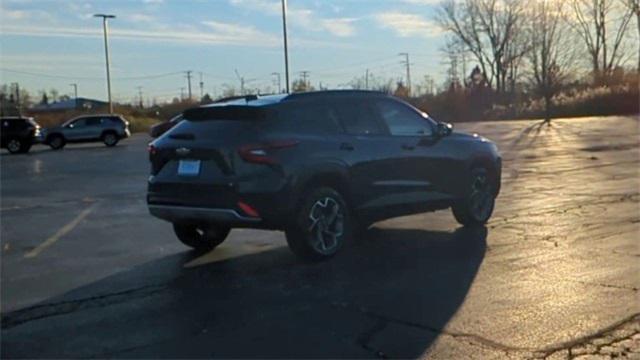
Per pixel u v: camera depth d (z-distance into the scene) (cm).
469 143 1084
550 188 1526
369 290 752
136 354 583
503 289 738
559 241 962
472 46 7962
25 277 851
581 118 5344
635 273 785
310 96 907
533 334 604
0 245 1064
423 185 1004
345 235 910
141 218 1302
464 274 805
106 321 670
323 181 889
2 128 3931
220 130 860
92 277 841
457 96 6575
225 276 828
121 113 7019
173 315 683
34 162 3075
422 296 723
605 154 2375
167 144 888
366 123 950
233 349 589
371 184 934
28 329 652
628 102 5797
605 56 7312
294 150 857
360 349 581
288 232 869
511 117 6075
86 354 586
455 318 650
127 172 2388
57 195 1750
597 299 694
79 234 1146
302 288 766
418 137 1007
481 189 1099
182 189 869
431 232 1057
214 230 974
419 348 580
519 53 7706
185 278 824
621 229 1031
